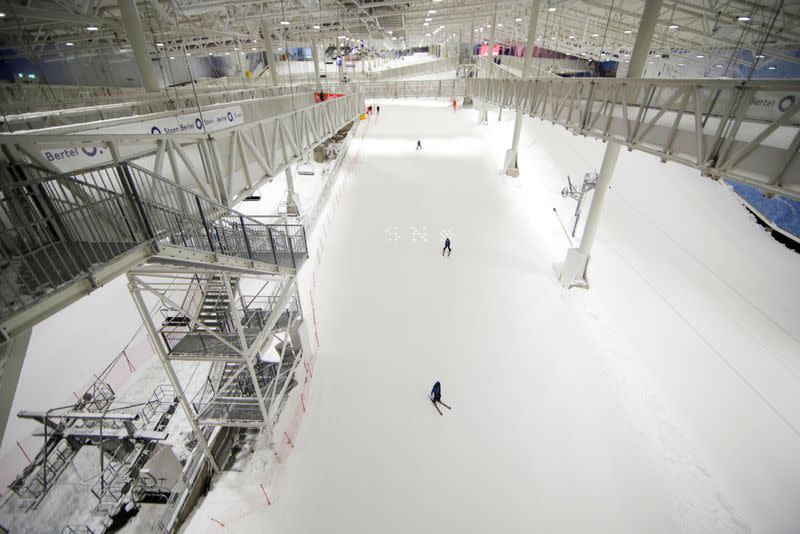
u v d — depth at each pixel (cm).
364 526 726
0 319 324
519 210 1994
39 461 942
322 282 1427
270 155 1086
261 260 803
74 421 960
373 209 1992
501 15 3506
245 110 1512
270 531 722
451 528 723
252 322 894
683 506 767
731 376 1097
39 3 1345
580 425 916
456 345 1141
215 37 2702
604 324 1242
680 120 677
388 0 2064
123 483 888
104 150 612
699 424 936
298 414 933
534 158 2684
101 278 421
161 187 592
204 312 861
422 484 791
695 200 2302
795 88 450
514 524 731
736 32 2133
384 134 3334
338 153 2816
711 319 1341
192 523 738
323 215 1934
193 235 600
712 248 1853
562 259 1584
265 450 855
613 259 1634
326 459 837
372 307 1298
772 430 935
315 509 752
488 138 3148
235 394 947
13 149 356
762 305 1474
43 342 1121
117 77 3059
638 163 2709
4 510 856
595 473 818
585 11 2792
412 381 1022
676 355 1152
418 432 892
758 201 2200
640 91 894
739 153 541
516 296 1360
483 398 976
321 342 1152
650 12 880
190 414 780
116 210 447
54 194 396
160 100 1086
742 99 532
